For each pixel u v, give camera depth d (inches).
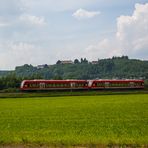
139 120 1760.6
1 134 1295.5
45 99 4163.4
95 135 1243.2
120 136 1211.2
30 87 5167.3
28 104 3316.9
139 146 1043.9
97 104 3115.2
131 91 5497.1
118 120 1770.4
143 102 3294.8
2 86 6879.9
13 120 1857.8
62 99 4104.3
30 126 1569.9
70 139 1141.1
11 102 3656.5
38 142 1114.1
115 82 5639.8
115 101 3513.8
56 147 1053.2
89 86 5497.1
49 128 1483.8
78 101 3644.2
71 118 1920.5
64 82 5359.3
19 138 1184.8
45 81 5246.1
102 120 1784.0
